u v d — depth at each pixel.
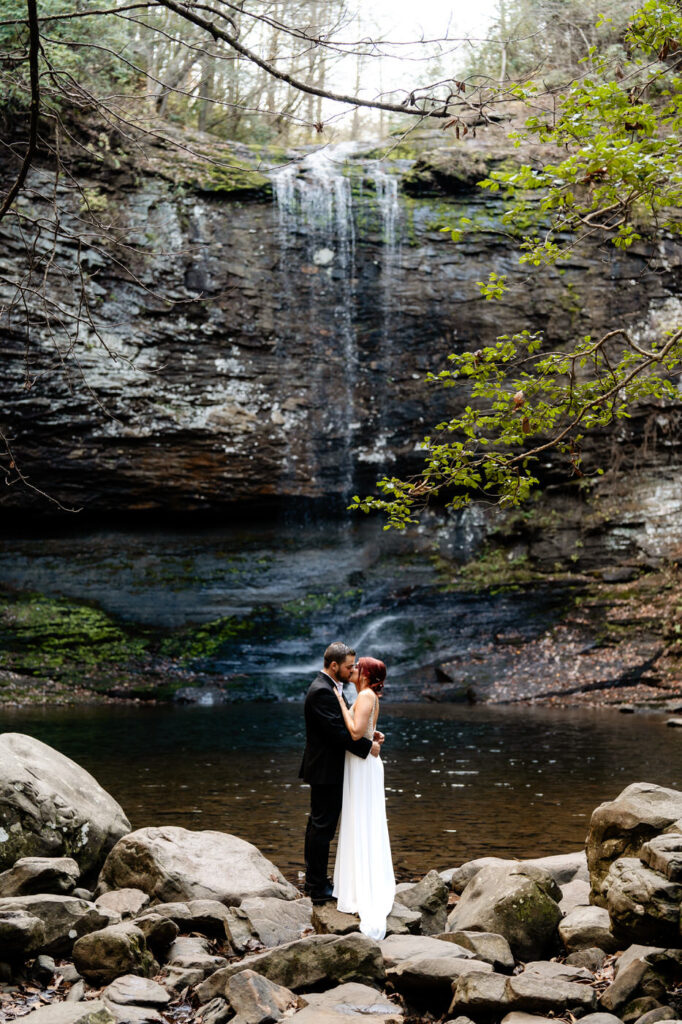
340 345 23.42
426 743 13.71
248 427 22.94
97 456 22.25
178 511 23.31
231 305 22.45
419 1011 4.53
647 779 10.78
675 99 6.05
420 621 22.31
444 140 23.78
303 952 4.75
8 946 4.73
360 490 23.88
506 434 7.12
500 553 23.58
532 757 12.41
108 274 21.41
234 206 22.56
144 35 15.76
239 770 11.45
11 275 20.38
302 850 7.66
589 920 5.07
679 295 22.92
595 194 6.38
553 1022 4.12
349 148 24.17
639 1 12.80
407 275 23.19
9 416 21.25
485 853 7.56
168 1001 4.53
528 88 5.75
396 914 5.48
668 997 4.30
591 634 21.06
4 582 22.39
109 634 21.66
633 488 23.12
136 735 14.44
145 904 5.69
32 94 4.95
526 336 7.05
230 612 22.59
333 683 5.81
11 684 19.33
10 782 6.14
